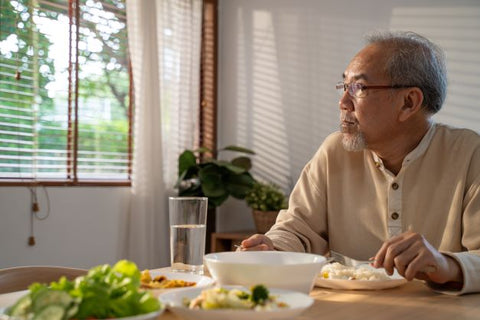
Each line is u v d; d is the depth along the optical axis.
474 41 3.18
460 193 1.61
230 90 4.00
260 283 1.02
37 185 2.99
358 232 1.76
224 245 3.59
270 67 3.86
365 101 1.65
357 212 1.76
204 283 1.08
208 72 4.01
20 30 3.02
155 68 3.49
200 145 4.00
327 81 3.64
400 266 1.17
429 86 1.66
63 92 3.23
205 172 3.52
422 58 1.66
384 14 3.46
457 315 1.00
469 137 1.66
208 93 4.01
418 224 1.66
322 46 3.67
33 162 3.08
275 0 3.85
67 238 3.12
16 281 1.31
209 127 4.00
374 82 1.64
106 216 3.32
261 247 1.40
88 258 3.22
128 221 3.43
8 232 2.87
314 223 1.83
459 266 1.20
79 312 0.72
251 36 3.95
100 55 3.43
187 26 3.81
